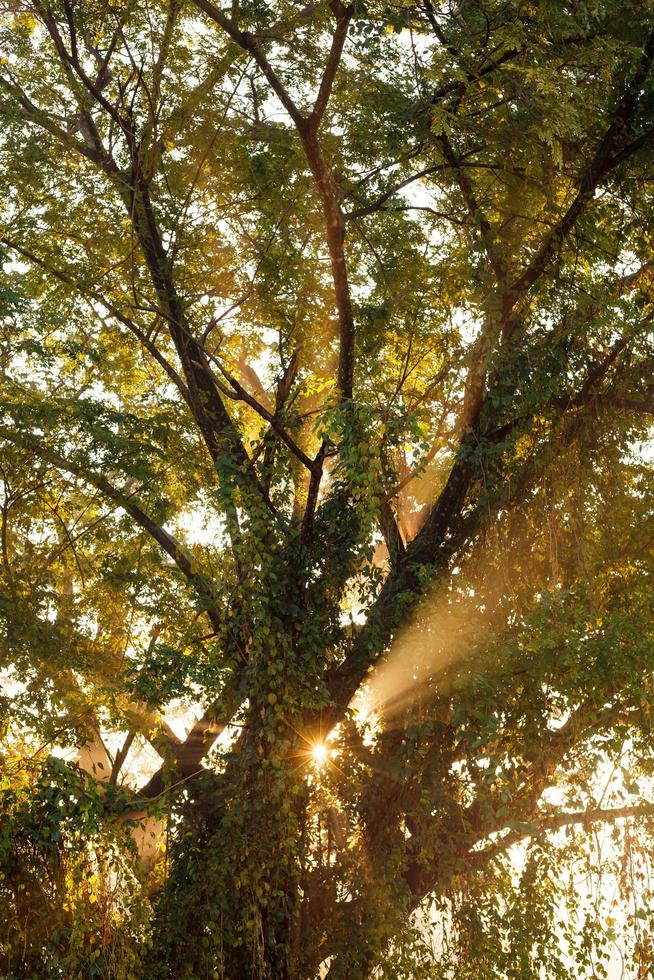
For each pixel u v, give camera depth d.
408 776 11.38
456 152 12.45
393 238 13.45
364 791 11.93
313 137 10.99
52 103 14.23
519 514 12.30
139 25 12.97
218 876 11.05
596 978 11.36
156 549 14.66
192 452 14.07
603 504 12.34
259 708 11.96
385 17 10.88
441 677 11.44
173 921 11.05
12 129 13.27
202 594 12.80
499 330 11.66
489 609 11.98
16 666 12.69
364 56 11.83
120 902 10.38
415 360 14.08
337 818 12.12
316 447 14.16
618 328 11.75
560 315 11.79
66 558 15.14
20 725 12.23
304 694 11.66
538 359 11.73
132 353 14.92
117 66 14.28
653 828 11.62
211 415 13.52
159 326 13.48
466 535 12.51
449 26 11.19
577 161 12.48
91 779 10.44
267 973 11.20
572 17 11.12
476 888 11.94
